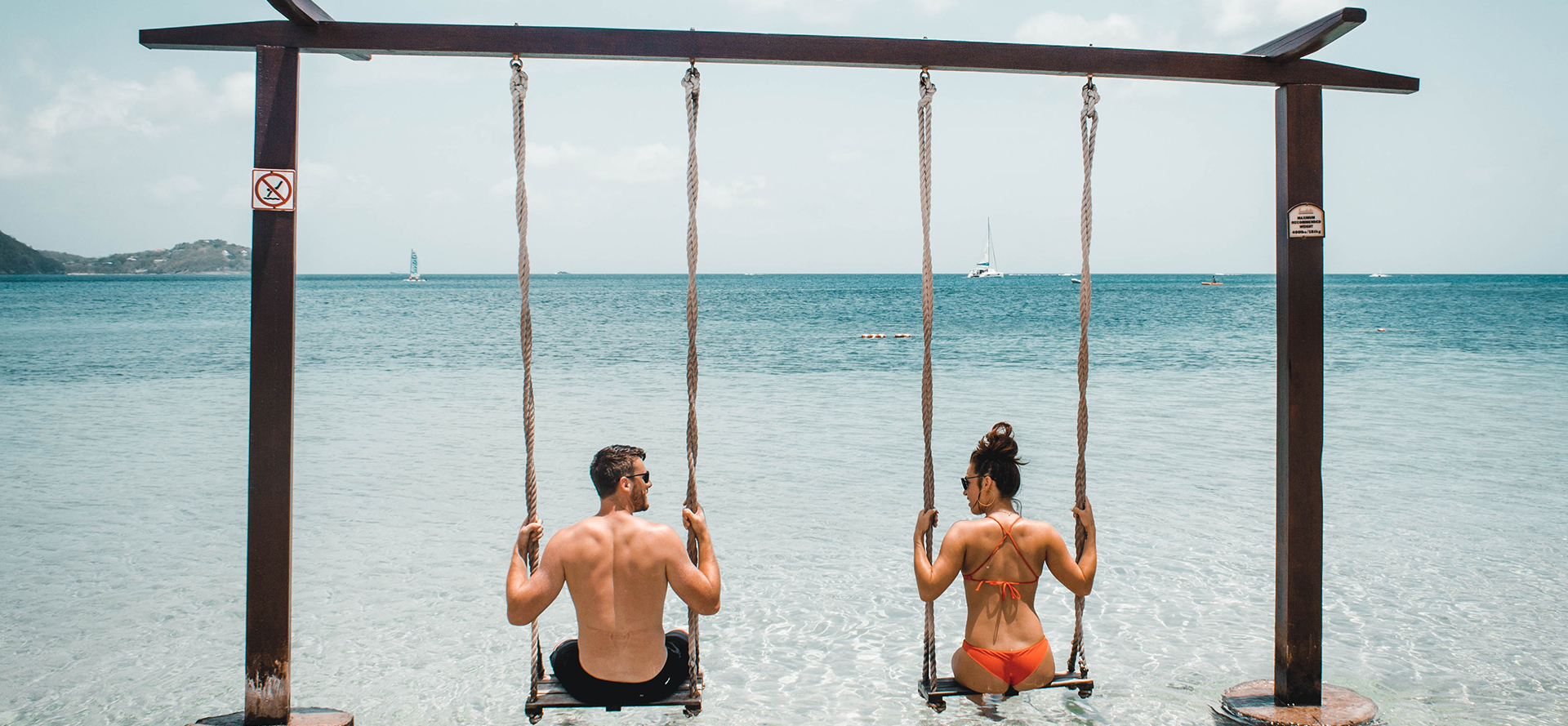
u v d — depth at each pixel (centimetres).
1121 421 1227
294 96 348
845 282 17938
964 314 4659
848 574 606
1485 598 545
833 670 455
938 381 1728
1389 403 1359
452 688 434
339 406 1404
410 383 1719
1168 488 836
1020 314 4741
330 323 3781
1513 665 449
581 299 7019
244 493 826
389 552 652
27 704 412
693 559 352
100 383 1648
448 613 533
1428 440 1059
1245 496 807
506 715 407
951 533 379
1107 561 624
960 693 377
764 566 623
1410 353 2200
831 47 367
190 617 525
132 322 3550
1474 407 1317
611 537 347
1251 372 1877
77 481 873
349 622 518
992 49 373
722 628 513
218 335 2836
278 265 348
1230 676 440
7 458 984
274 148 346
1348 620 513
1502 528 694
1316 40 353
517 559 349
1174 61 382
